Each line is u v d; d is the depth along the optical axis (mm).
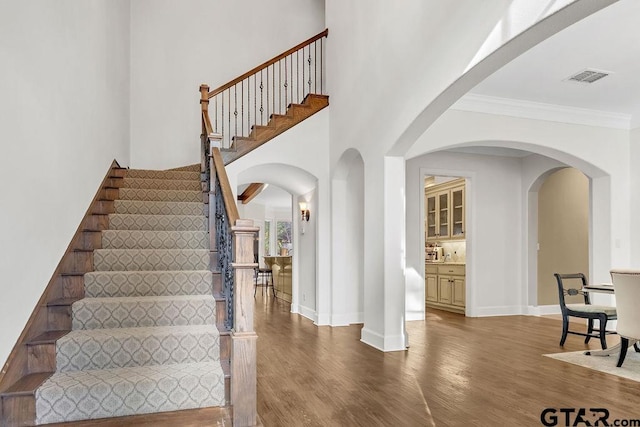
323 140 5980
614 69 4031
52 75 2932
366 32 4770
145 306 2932
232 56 6926
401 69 3955
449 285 7402
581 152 5246
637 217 5371
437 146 4715
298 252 7141
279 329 5520
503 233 7039
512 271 7062
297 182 6586
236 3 7008
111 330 2771
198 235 3918
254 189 9406
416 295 6457
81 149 3672
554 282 7148
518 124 4992
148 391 2318
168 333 2682
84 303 2836
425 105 3521
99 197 4324
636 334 3578
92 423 2189
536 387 3209
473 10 2912
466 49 2982
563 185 7359
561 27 2395
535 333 5336
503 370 3654
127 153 6137
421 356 4117
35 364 2469
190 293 3316
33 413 2170
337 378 3406
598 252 5551
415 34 3701
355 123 5062
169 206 4375
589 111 5242
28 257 2525
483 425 2527
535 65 3949
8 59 2260
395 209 4410
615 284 3758
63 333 2682
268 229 14078
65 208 3229
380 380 3363
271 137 5723
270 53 7094
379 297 4473
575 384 3283
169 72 6645
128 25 6281
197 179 5367
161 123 6570
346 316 5918
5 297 2219
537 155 6852
